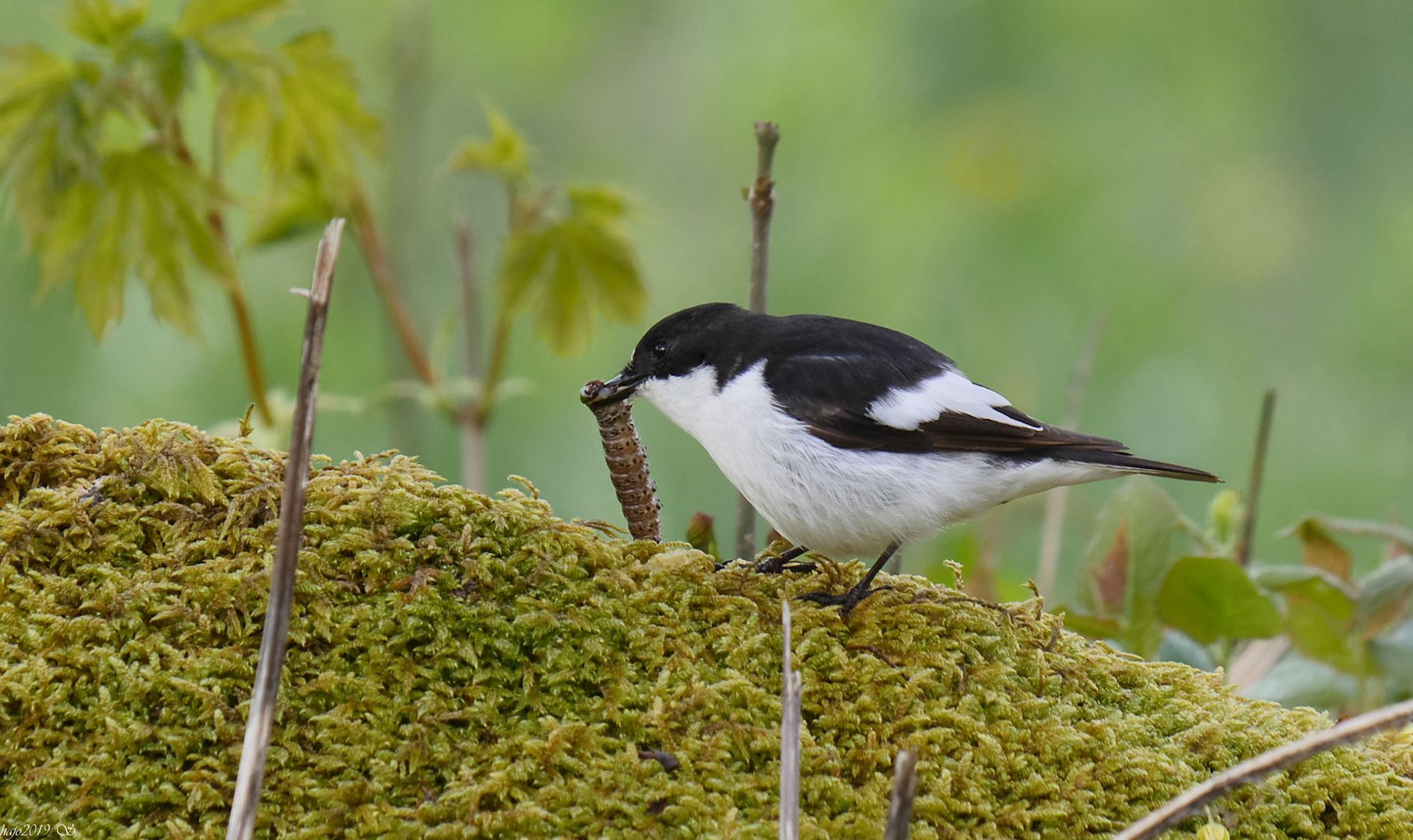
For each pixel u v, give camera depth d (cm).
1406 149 1361
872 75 1363
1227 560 655
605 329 1384
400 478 498
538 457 1313
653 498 570
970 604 526
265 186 833
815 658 485
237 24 754
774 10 1416
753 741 456
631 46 1579
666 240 1466
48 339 1209
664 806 438
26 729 436
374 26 1342
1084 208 1340
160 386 1239
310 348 408
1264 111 1382
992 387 1248
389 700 453
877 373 641
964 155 1334
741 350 664
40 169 718
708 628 493
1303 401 1358
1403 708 381
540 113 1557
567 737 446
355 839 427
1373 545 1301
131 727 435
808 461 635
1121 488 698
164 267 746
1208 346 1366
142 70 738
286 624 402
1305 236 1370
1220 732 488
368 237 895
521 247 868
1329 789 478
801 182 1401
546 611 474
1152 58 1355
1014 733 475
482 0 1510
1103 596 695
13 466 492
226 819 427
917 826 448
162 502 483
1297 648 712
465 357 988
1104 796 467
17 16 1268
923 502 631
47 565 470
